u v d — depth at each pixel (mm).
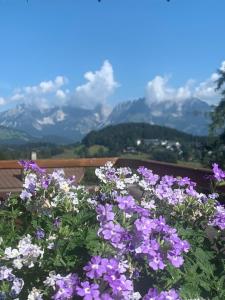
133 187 582
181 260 357
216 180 551
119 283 311
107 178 540
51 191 505
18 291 358
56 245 400
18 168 841
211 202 490
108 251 354
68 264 380
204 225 488
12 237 475
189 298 360
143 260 378
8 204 550
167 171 742
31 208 503
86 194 552
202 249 442
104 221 358
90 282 350
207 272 400
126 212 377
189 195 492
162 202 493
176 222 470
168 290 360
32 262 372
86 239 398
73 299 340
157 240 362
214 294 380
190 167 685
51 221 472
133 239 350
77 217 476
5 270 362
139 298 342
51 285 346
